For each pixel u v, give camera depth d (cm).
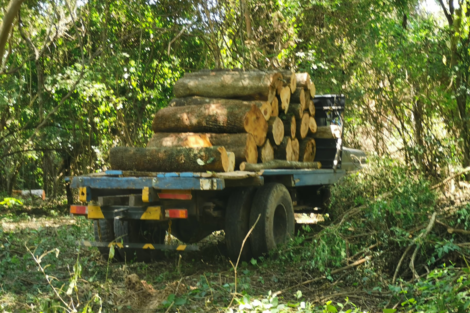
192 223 677
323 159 870
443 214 622
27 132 1465
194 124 662
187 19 1245
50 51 1258
